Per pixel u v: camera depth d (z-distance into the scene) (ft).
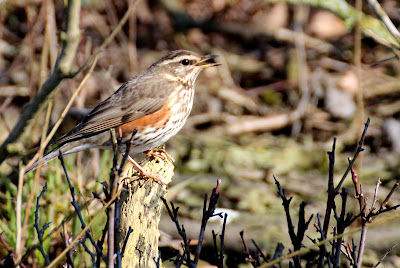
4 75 52.24
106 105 32.32
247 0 65.21
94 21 58.90
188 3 65.21
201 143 50.24
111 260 19.56
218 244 35.83
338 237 20.26
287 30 62.44
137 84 32.94
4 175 36.11
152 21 62.85
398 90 54.19
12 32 57.98
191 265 22.20
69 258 21.33
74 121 44.16
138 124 32.17
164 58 34.30
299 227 22.16
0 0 23.41
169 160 32.63
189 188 43.47
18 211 21.72
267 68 58.80
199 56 34.53
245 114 54.29
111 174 19.49
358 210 39.34
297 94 55.72
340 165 47.47
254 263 23.18
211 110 54.24
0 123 47.98
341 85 54.75
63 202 34.14
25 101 50.47
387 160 47.44
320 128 52.03
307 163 47.67
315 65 58.08
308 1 42.19
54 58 39.83
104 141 31.96
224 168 46.52
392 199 41.45
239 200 41.75
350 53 58.95
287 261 33.50
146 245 25.45
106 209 21.33
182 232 22.48
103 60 55.72
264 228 37.32
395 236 35.53
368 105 53.62
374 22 42.32
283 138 51.88
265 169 46.60
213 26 63.31
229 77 57.93
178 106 33.22
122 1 61.52
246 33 62.80
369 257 33.91
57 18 53.01
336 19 61.93
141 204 26.32
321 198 42.11
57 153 31.04
